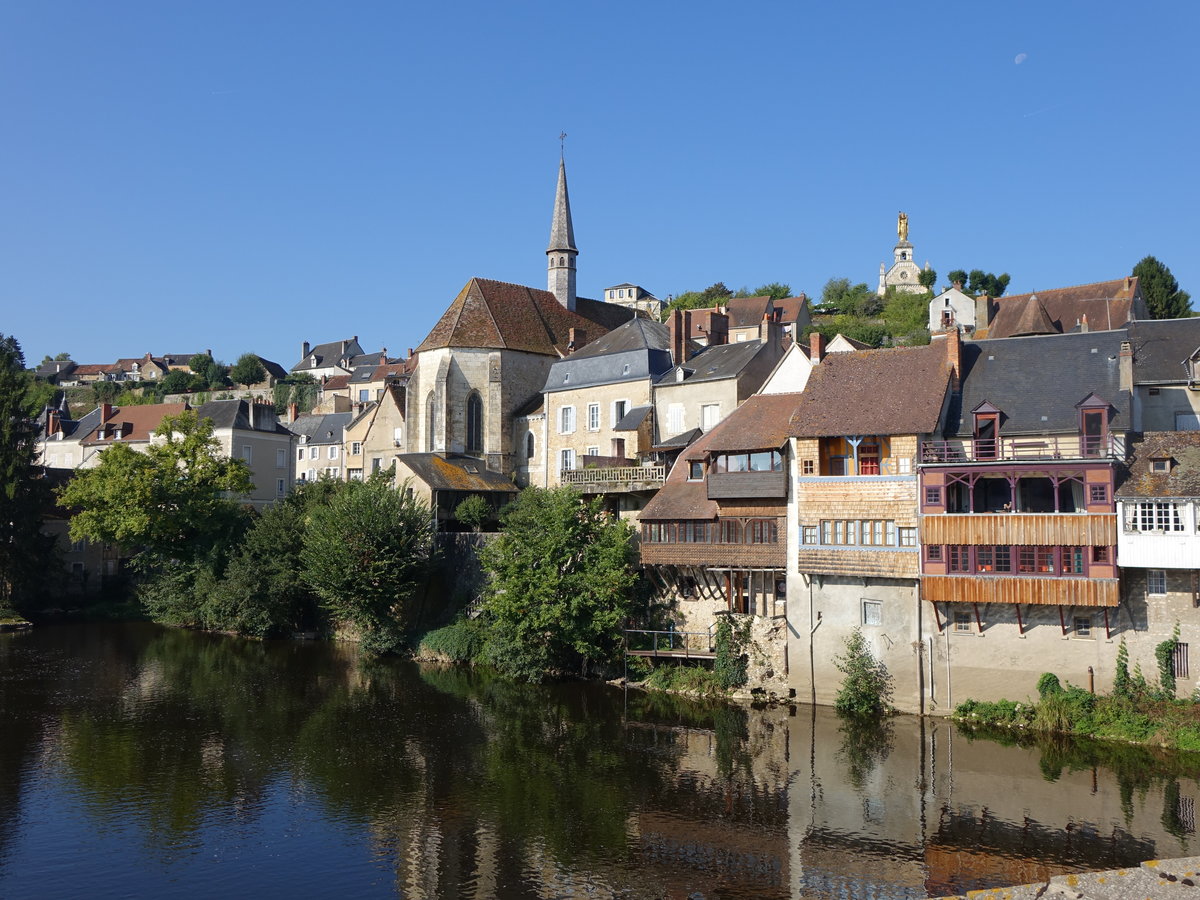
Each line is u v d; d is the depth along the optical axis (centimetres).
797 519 3900
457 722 3844
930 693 3659
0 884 2392
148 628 6184
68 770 3250
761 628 4059
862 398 3919
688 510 4275
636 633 4456
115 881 2416
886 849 2575
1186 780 2978
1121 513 3269
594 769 3253
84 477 6500
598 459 5241
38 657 5153
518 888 2377
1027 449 3566
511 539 4628
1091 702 3362
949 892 2319
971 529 3481
